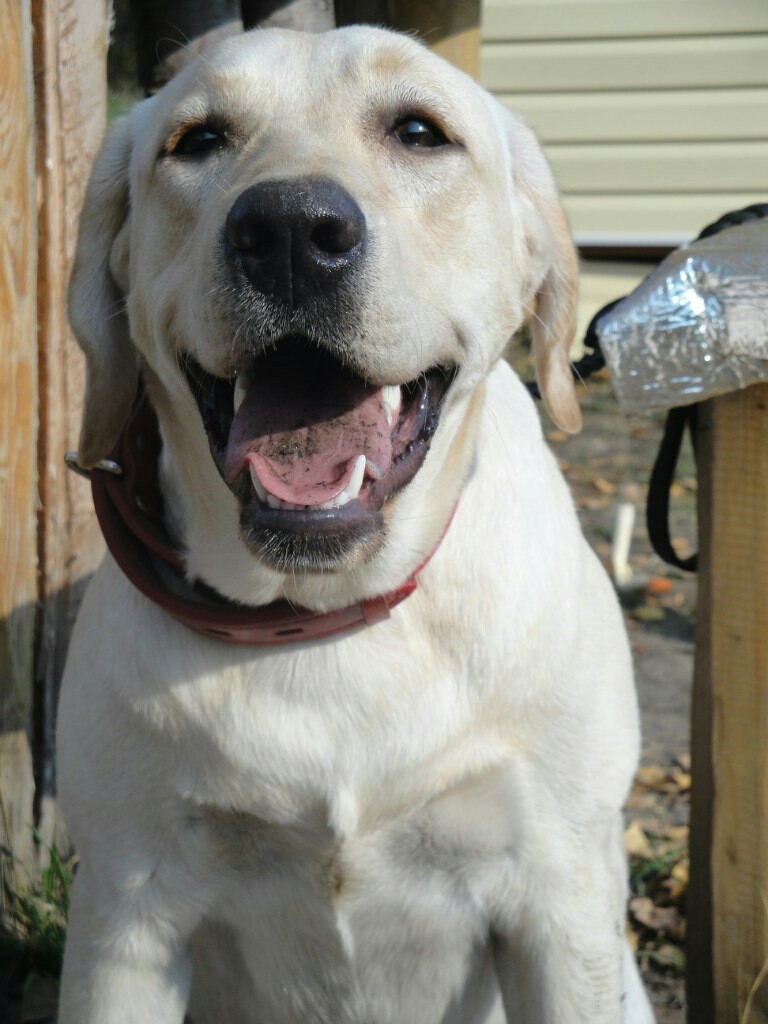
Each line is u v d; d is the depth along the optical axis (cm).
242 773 75
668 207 251
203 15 109
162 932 77
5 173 92
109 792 76
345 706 75
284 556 69
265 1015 83
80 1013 77
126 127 83
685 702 139
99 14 97
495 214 80
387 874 77
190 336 72
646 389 78
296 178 68
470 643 76
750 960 83
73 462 83
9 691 97
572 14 245
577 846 78
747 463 79
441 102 77
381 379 71
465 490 78
